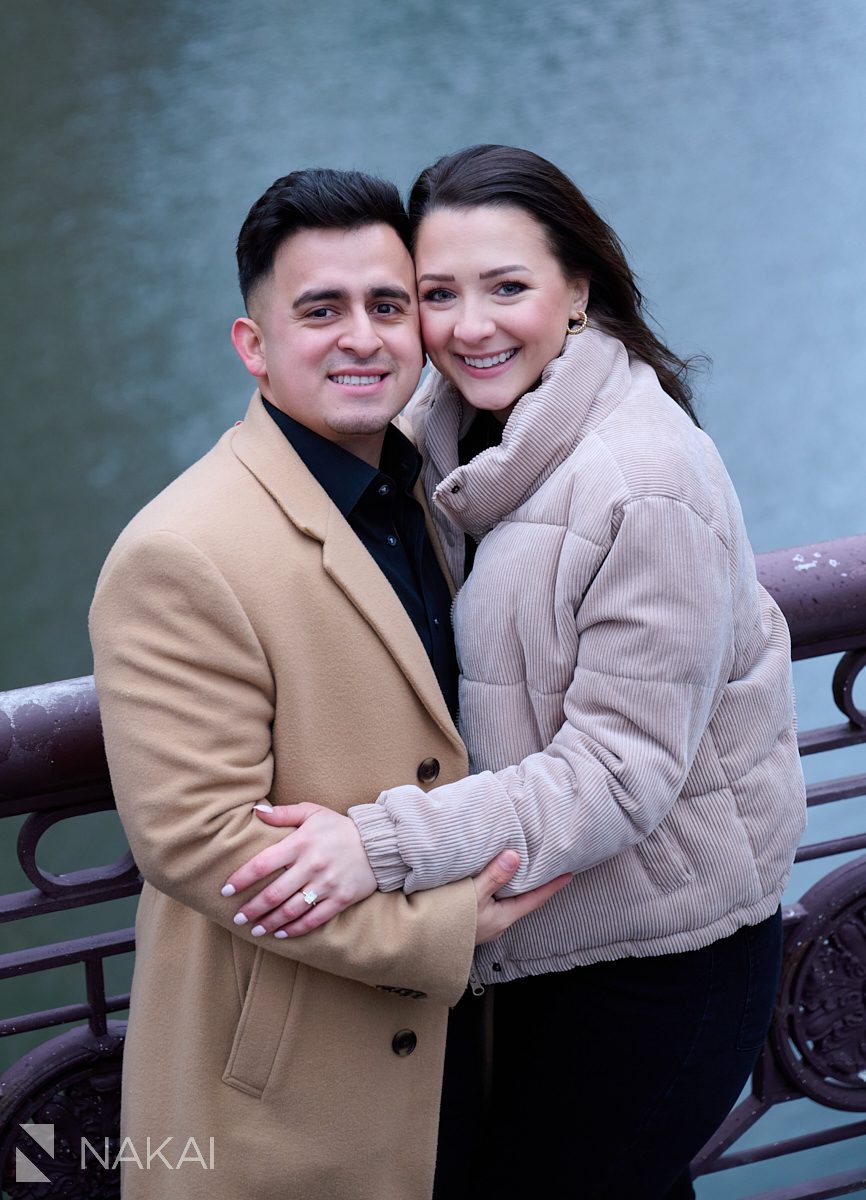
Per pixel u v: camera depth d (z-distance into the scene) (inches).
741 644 62.7
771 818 63.4
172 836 54.7
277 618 56.1
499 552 60.1
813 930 80.4
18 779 62.5
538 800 57.0
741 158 640.4
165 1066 63.1
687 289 548.7
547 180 59.9
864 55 727.1
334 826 56.0
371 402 59.3
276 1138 61.5
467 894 56.9
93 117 706.2
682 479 56.8
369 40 780.6
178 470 480.4
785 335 520.1
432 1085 63.9
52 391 513.0
